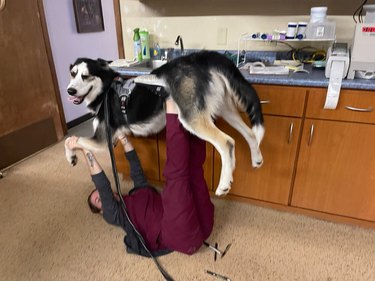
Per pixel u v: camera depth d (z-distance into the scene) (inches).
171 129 49.8
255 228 66.9
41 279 55.1
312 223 68.2
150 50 88.2
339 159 60.3
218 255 59.5
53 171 93.7
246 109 50.2
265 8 74.2
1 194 81.4
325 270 55.9
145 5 84.5
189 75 47.8
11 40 92.4
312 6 70.5
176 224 53.1
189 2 80.1
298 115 59.2
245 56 78.2
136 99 54.7
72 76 54.2
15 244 63.4
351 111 55.4
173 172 51.6
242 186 72.6
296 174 65.6
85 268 57.2
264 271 55.7
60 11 116.9
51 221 70.4
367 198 62.3
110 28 150.4
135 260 58.9
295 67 66.4
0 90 91.0
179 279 54.3
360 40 52.7
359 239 63.2
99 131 58.2
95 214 72.6
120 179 87.7
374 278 54.0
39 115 106.4
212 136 48.4
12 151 97.7
